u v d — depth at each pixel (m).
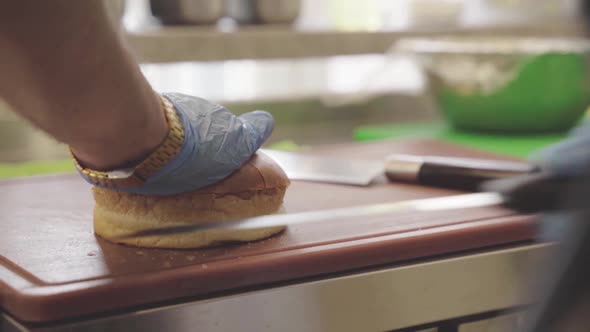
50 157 1.18
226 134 0.71
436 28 1.39
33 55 0.59
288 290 0.71
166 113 0.68
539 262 0.79
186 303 0.68
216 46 1.17
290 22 1.27
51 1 0.58
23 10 0.58
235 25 1.29
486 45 1.34
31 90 0.60
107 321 0.66
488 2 1.63
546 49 1.23
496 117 1.27
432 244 0.76
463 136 1.28
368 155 1.03
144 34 1.12
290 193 0.87
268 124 0.76
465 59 1.25
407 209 0.81
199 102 0.72
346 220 0.79
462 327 0.77
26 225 0.78
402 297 0.75
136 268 0.69
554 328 0.64
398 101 1.50
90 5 0.59
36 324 0.65
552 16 1.59
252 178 0.74
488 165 0.87
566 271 0.64
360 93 1.45
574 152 0.78
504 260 0.78
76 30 0.59
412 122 1.51
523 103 1.25
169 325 0.68
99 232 0.75
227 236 0.73
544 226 0.76
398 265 0.75
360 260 0.73
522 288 0.79
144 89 0.65
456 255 0.77
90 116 0.63
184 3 1.18
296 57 1.24
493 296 0.78
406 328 0.76
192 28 1.19
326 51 1.26
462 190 0.88
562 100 1.25
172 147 0.68
